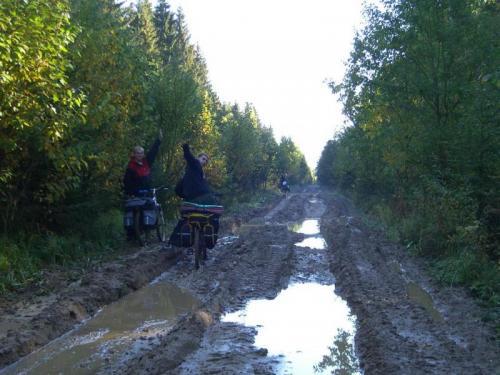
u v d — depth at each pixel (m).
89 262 9.24
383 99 13.17
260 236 14.42
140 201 11.02
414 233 12.34
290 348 5.46
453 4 11.12
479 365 4.79
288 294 7.95
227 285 8.14
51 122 7.61
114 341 5.58
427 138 11.20
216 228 9.95
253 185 40.97
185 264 10.05
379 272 9.25
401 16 11.84
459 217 9.71
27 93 7.12
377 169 20.14
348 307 7.20
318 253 11.93
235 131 29.64
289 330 6.09
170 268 9.66
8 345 5.05
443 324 6.20
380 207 20.36
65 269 8.59
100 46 9.58
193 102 14.64
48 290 7.26
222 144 27.02
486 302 6.91
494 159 9.23
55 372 4.71
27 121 7.34
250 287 8.16
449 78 11.40
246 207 27.77
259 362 5.00
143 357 4.92
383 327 5.82
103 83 9.58
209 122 19.19
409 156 12.35
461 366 4.70
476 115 9.20
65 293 7.05
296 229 18.33
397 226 14.77
